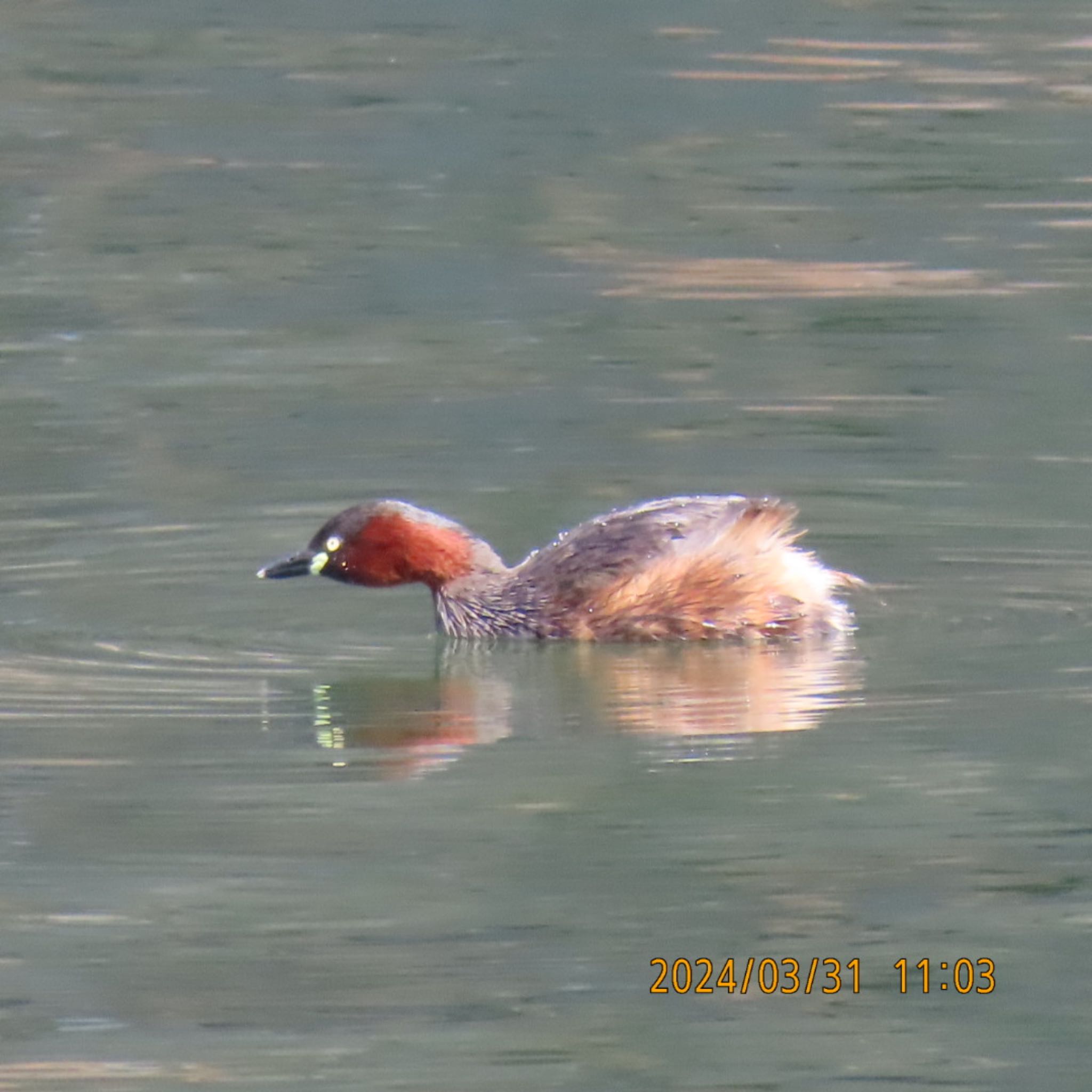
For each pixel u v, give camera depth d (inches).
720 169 981.2
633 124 1043.9
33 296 845.8
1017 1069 362.3
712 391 743.1
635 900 405.1
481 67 1118.4
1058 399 728.3
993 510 633.0
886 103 1052.5
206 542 619.5
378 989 380.5
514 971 387.2
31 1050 367.2
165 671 517.7
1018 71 1089.4
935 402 728.3
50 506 645.3
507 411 729.6
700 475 669.3
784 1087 358.6
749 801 440.1
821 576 552.4
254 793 445.4
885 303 827.4
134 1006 377.7
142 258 888.9
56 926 398.0
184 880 412.5
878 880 410.6
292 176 986.1
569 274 868.6
